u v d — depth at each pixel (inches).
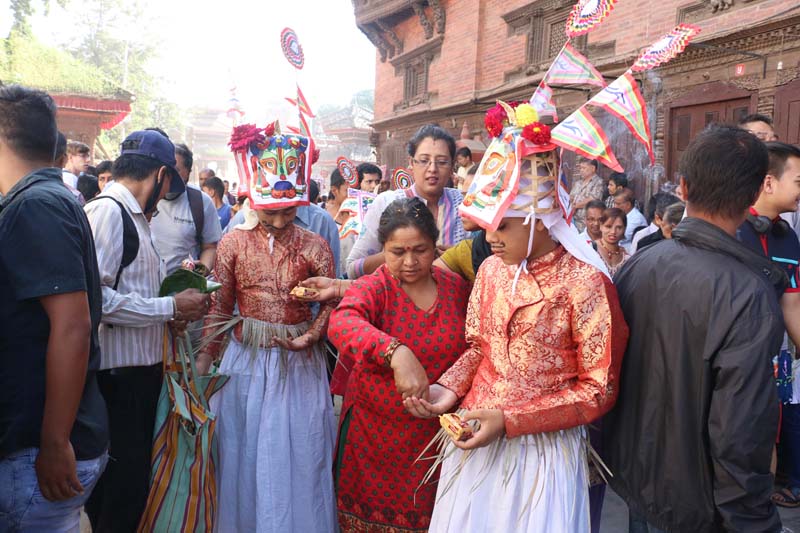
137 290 109.1
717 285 66.6
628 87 71.1
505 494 73.4
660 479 71.2
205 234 166.4
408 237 88.4
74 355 72.2
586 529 75.6
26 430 73.1
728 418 63.6
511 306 74.7
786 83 255.9
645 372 72.6
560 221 73.7
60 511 77.4
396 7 628.4
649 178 323.3
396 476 96.1
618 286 78.8
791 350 128.9
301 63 119.5
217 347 118.3
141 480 110.2
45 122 79.2
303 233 117.2
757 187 71.0
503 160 71.7
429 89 598.9
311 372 116.3
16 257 71.1
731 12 279.0
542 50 430.0
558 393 73.1
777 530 66.5
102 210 103.5
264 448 108.0
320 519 112.0
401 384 79.4
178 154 159.9
